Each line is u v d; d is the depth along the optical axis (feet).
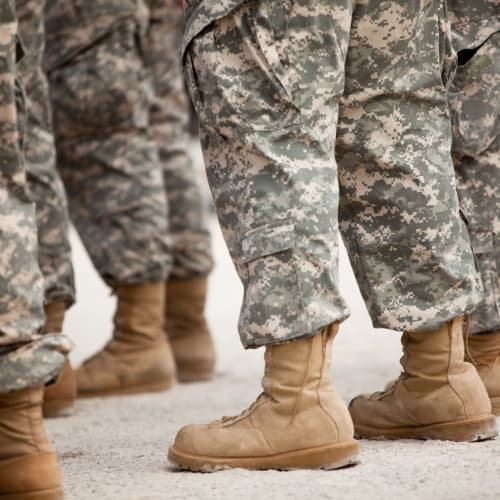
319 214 32.32
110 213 58.23
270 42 32.40
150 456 37.60
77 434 44.75
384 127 36.27
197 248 64.34
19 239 29.55
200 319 64.54
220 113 32.81
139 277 57.98
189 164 65.36
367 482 31.37
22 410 30.25
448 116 37.19
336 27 33.17
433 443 36.96
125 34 57.36
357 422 39.32
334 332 33.42
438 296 36.52
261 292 32.27
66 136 58.65
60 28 57.77
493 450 35.42
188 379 63.62
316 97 32.86
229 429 34.06
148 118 63.62
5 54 29.43
